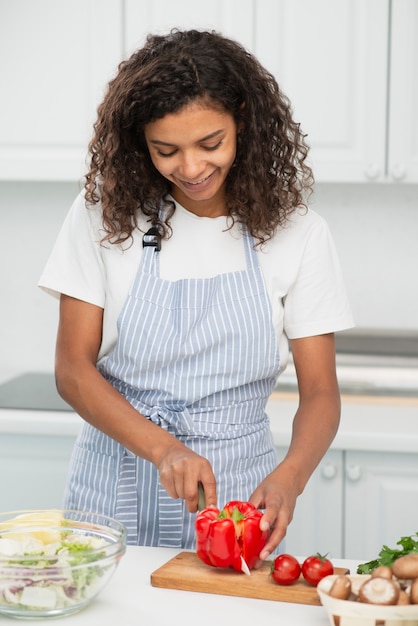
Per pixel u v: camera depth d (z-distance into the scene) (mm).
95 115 2871
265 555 1399
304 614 1273
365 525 2518
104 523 1394
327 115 2822
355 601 1205
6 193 3365
